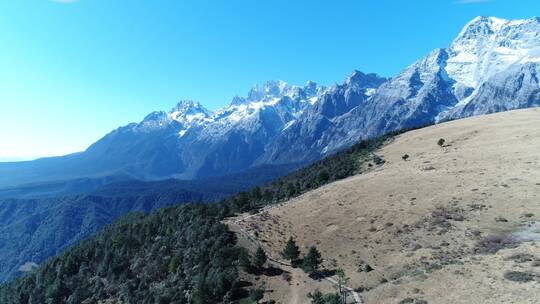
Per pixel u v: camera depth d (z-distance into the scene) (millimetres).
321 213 121688
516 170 105438
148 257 133500
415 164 140500
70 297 133625
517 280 60812
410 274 76062
